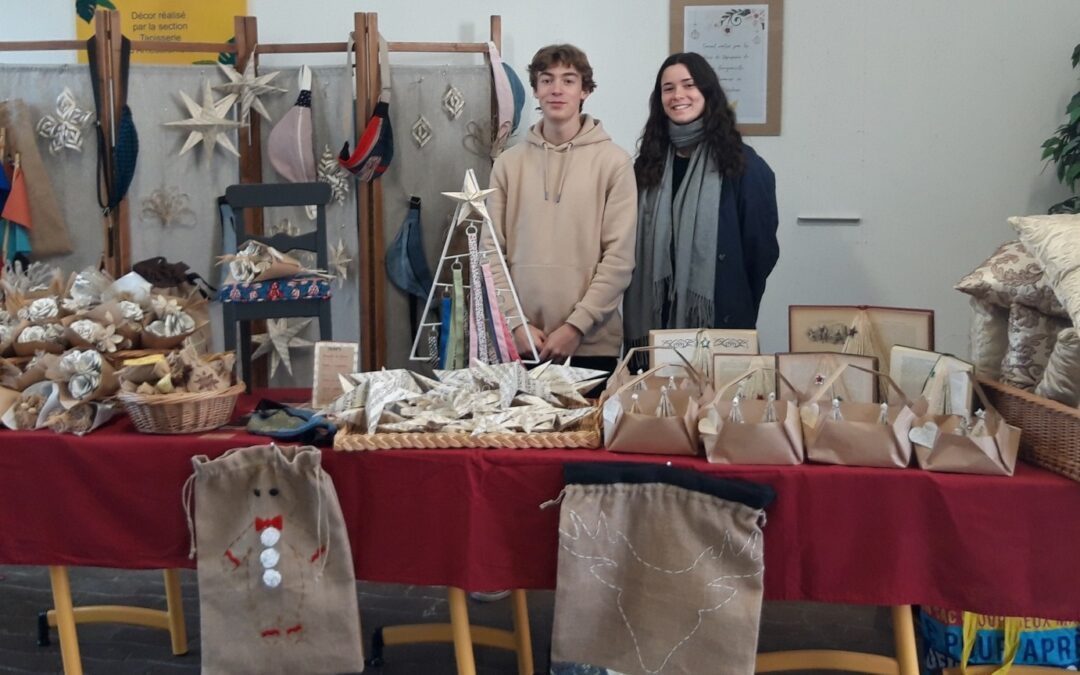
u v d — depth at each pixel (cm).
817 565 174
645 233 269
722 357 199
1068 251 175
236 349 224
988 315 201
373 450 185
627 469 175
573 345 252
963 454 170
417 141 313
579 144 262
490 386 204
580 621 177
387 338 319
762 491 169
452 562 185
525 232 261
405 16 336
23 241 308
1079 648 213
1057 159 307
